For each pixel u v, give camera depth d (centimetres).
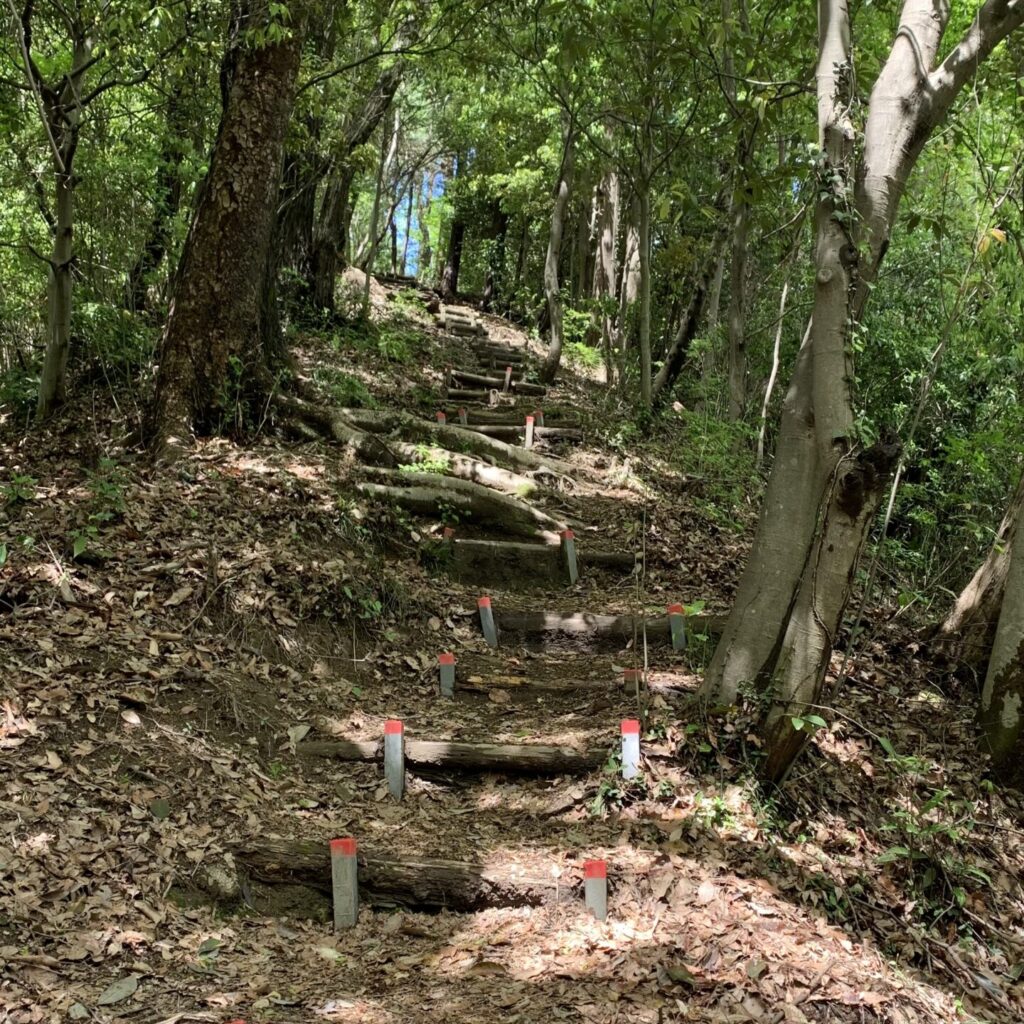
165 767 372
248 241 693
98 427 693
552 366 1273
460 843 376
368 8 999
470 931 330
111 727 379
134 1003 268
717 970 303
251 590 492
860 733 462
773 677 404
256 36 635
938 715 498
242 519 561
